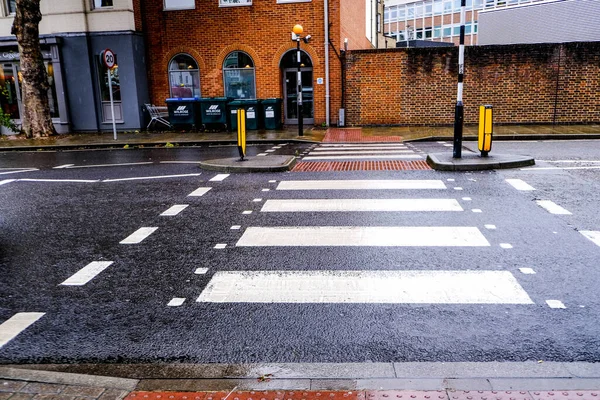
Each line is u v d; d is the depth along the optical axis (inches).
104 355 145.3
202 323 162.4
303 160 484.4
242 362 138.8
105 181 413.4
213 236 251.1
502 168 402.0
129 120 840.9
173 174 431.5
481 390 119.9
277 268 205.8
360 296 177.8
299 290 183.9
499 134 643.5
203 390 124.5
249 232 255.1
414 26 3085.6
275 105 784.9
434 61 777.6
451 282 187.0
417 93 791.1
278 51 817.5
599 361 133.8
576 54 735.1
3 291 192.5
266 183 374.3
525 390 119.5
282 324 159.9
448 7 2869.1
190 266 211.9
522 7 1147.3
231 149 602.5
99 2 824.9
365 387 123.2
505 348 142.0
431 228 251.9
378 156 496.1
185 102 799.1
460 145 422.0
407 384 123.9
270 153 547.8
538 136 627.8
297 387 124.3
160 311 171.6
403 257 213.6
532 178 362.3
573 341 144.7
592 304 167.2
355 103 811.4
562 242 227.1
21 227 280.4
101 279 201.5
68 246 244.7
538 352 139.3
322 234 247.4
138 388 126.2
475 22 2755.9
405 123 804.0
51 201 344.5
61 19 823.1
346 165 443.8
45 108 791.7
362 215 279.0
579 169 392.5
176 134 767.7
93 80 836.6
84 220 291.3
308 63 828.6
